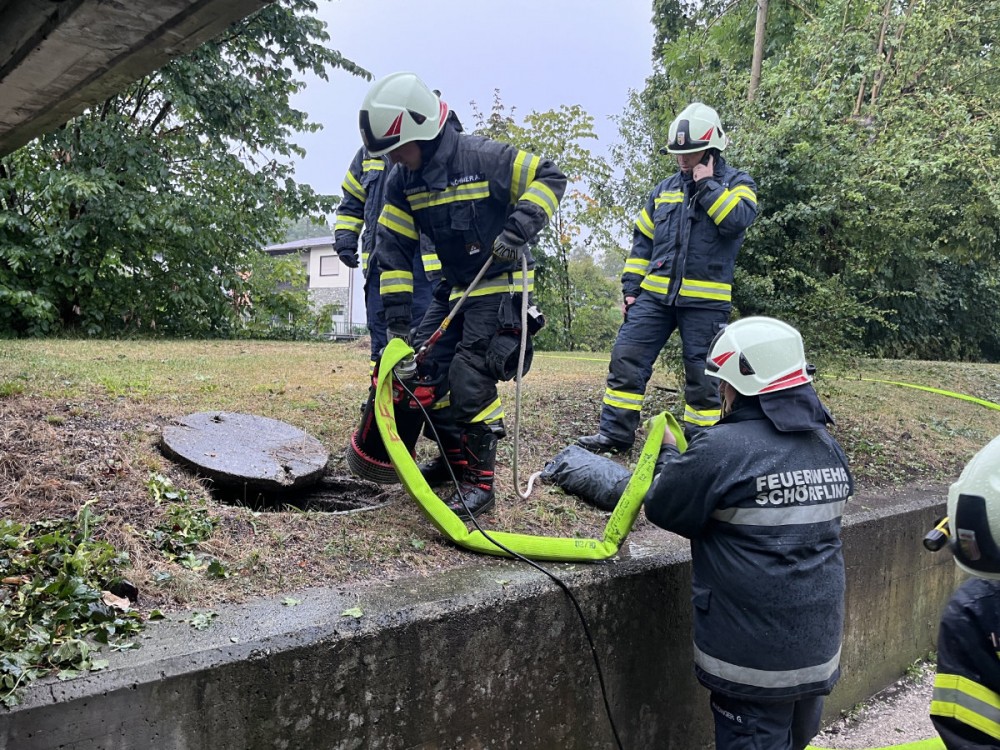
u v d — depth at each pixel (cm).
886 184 539
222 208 1295
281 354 762
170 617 211
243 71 1370
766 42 1116
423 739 228
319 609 221
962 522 152
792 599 232
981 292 1411
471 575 259
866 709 387
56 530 252
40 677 173
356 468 326
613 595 277
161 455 333
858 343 593
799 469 239
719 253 421
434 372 326
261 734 195
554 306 1775
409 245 312
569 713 268
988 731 162
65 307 1242
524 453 422
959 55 737
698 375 427
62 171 1120
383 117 274
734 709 243
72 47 170
